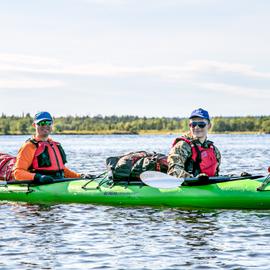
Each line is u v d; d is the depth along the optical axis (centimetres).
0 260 893
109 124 17688
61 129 17888
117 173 1332
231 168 2472
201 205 1266
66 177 1456
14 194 1397
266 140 8381
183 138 1280
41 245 975
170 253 928
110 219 1176
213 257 905
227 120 15612
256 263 874
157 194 1292
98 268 857
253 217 1182
